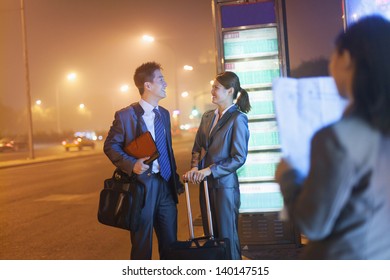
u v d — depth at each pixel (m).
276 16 5.05
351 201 1.56
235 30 5.12
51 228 7.71
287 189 1.73
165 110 4.02
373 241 1.55
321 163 1.54
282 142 1.94
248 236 5.14
